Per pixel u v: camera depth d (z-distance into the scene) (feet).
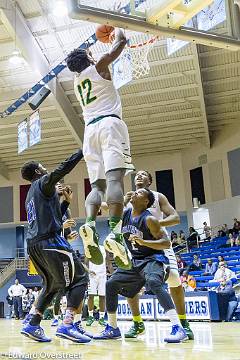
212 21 13.76
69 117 53.16
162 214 13.03
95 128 9.68
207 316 27.12
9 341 12.30
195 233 58.49
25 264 70.54
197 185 67.77
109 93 9.89
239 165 62.23
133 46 34.73
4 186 75.66
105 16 11.27
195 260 48.60
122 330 17.28
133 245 12.43
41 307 11.92
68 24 41.86
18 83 50.70
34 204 11.73
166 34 12.34
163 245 11.80
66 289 11.74
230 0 13.52
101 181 9.76
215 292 27.37
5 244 78.64
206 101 55.47
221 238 56.54
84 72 10.03
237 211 61.72
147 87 51.60
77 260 11.86
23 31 40.91
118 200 8.98
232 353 8.70
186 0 11.62
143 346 10.40
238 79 50.49
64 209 12.51
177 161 70.90
